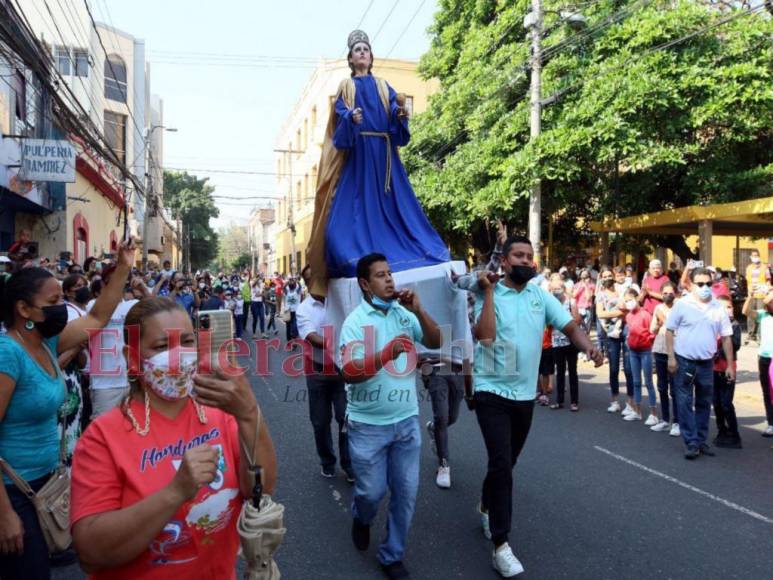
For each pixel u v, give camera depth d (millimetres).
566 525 4789
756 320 14523
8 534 2648
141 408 1946
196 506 1909
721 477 5902
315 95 36281
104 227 23359
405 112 4828
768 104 13070
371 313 3879
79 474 1854
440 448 5633
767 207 12742
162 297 2010
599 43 14242
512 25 16328
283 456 6605
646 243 19922
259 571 1927
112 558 1728
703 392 6586
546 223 20203
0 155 11445
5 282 3082
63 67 22156
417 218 4992
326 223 4824
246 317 20391
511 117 15562
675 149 13414
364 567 4164
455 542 4527
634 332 7930
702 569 4090
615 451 6730
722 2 14992
